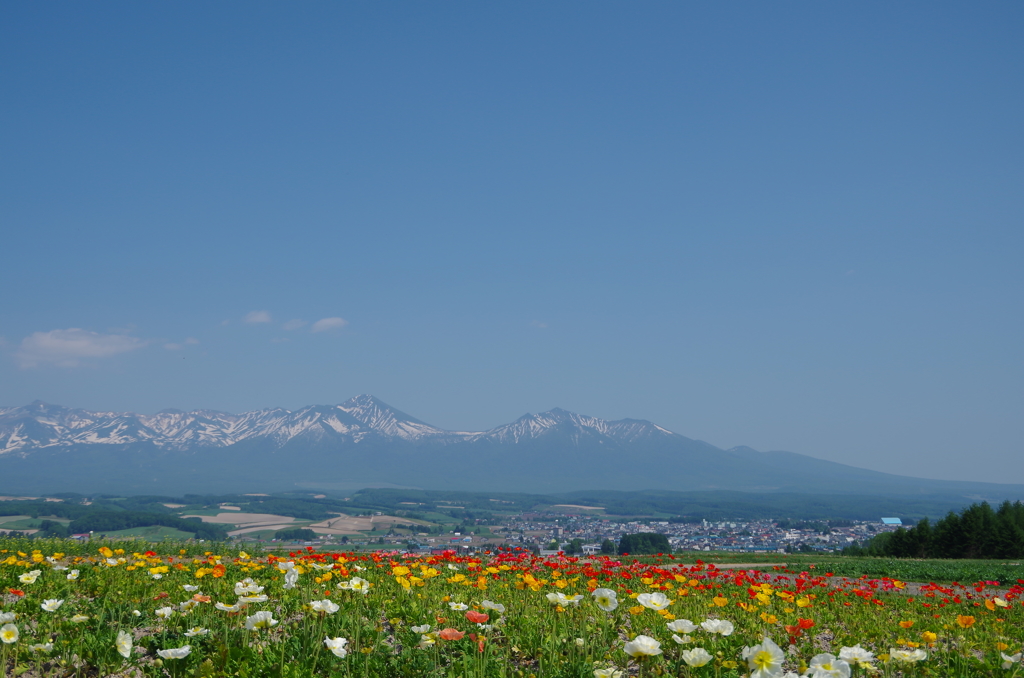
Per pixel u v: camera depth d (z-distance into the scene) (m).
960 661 7.50
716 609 11.25
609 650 7.73
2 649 6.31
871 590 17.03
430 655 7.23
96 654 6.75
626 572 14.78
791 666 7.86
